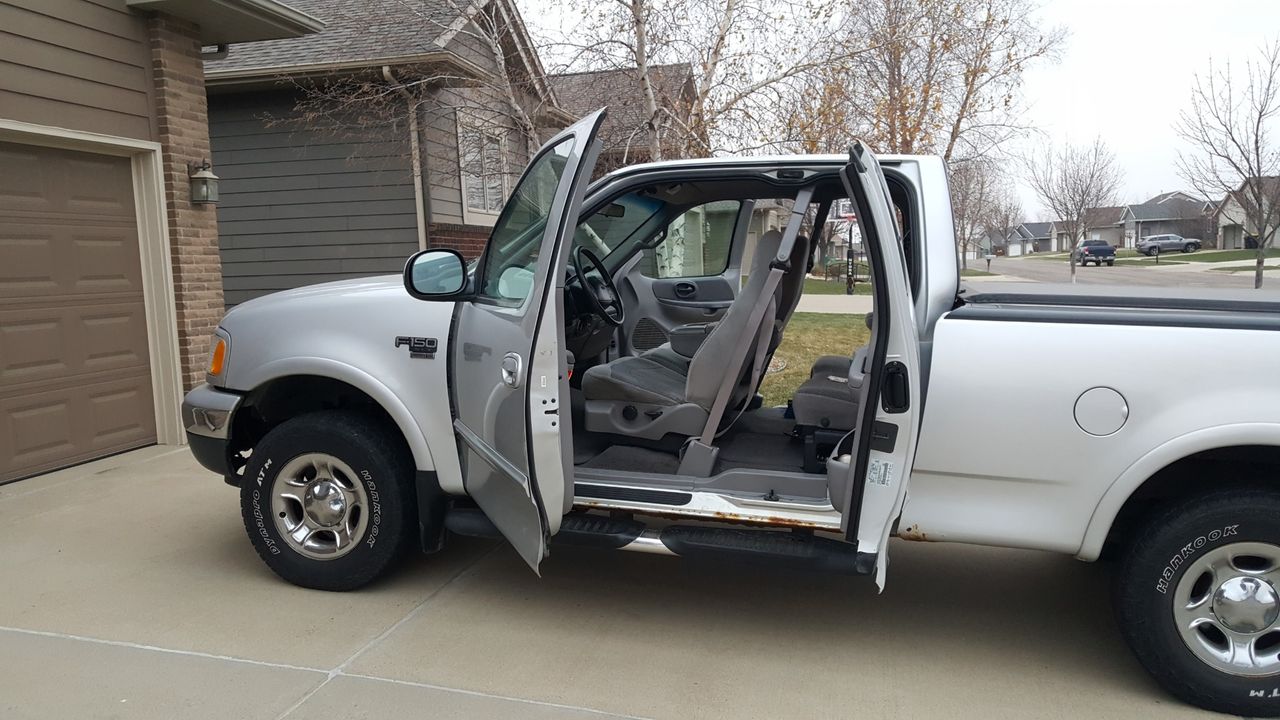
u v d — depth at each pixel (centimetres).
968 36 1086
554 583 392
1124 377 280
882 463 290
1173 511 284
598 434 400
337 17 1069
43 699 288
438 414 354
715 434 363
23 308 546
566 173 295
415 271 348
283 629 341
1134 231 7606
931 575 409
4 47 521
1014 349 290
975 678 311
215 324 682
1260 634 282
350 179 1059
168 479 551
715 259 519
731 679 308
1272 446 278
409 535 374
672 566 415
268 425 418
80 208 585
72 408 581
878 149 934
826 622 357
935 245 321
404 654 322
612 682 304
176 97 644
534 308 296
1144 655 290
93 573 396
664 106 856
